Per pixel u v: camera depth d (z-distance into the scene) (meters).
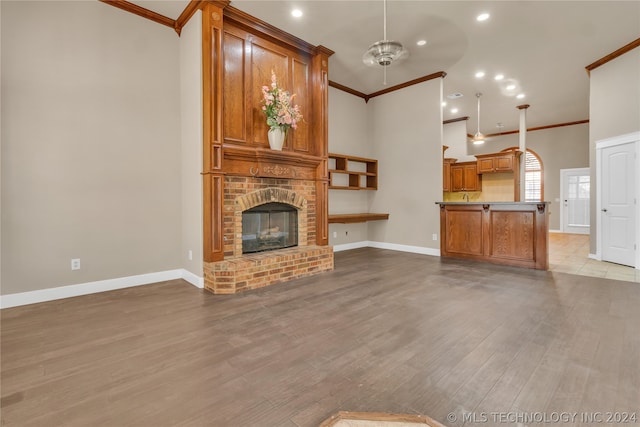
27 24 3.01
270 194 4.09
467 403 1.56
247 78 3.95
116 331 2.42
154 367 1.91
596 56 4.93
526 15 3.82
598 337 2.28
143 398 1.61
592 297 3.22
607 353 2.04
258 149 3.76
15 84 2.95
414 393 1.65
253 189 3.94
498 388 1.68
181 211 4.05
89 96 3.37
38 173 3.08
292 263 3.97
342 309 2.89
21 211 3.00
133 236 3.69
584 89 6.33
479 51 4.74
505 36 4.32
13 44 2.94
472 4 3.61
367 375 1.82
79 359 2.00
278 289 3.54
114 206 3.54
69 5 3.24
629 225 4.75
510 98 6.89
